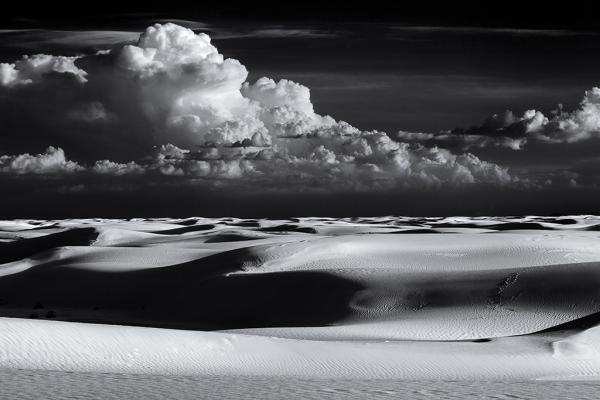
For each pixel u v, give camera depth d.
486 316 46.06
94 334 25.50
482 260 71.44
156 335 26.92
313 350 28.42
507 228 147.50
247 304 58.06
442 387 18.58
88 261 86.50
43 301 71.25
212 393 16.00
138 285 72.06
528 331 43.16
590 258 73.19
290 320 53.38
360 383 19.05
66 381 17.09
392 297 52.25
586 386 19.88
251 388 17.03
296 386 17.69
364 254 74.19
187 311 60.38
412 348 30.70
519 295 48.94
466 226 176.62
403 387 18.30
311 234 133.00
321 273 59.34
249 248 74.81
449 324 44.53
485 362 29.03
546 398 16.53
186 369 23.73
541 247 77.31
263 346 28.03
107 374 18.89
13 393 15.01
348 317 50.41
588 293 48.06
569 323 39.69
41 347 23.11
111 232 128.50
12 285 76.69
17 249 128.75
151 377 18.73
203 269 71.50
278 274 61.78
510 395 16.95
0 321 25.33
